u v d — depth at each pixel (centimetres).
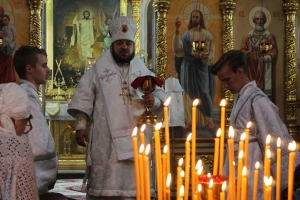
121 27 480
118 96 476
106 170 464
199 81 1113
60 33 1750
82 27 1756
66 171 1614
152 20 1659
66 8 1756
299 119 1166
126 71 487
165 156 185
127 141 465
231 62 420
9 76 1129
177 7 1125
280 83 1159
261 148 407
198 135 1090
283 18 1163
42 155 418
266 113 402
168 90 1063
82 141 482
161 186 181
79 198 1046
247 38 1155
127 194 459
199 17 1127
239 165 180
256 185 186
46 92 1700
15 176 239
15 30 1134
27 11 1141
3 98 265
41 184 414
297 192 379
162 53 1109
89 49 1759
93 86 482
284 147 392
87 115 482
